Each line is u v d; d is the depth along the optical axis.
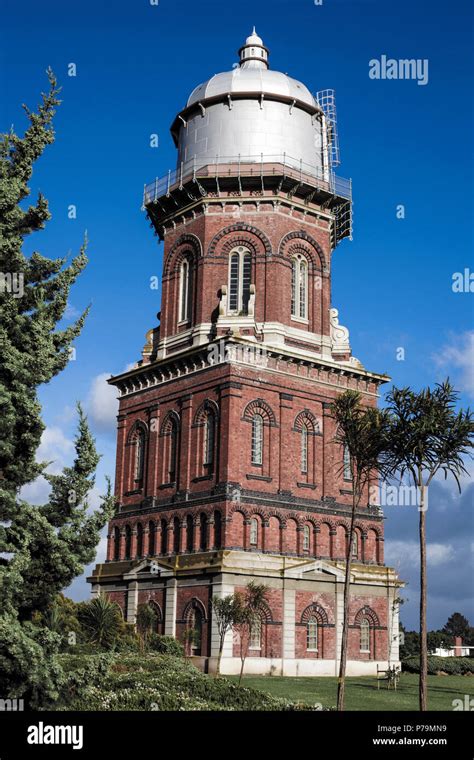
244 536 48.59
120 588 54.78
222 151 57.06
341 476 54.12
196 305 55.06
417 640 64.25
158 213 59.97
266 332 53.03
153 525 54.03
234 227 55.25
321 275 56.69
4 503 19.28
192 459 52.03
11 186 20.48
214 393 51.31
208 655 46.50
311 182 57.19
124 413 59.16
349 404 34.03
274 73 59.97
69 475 20.16
